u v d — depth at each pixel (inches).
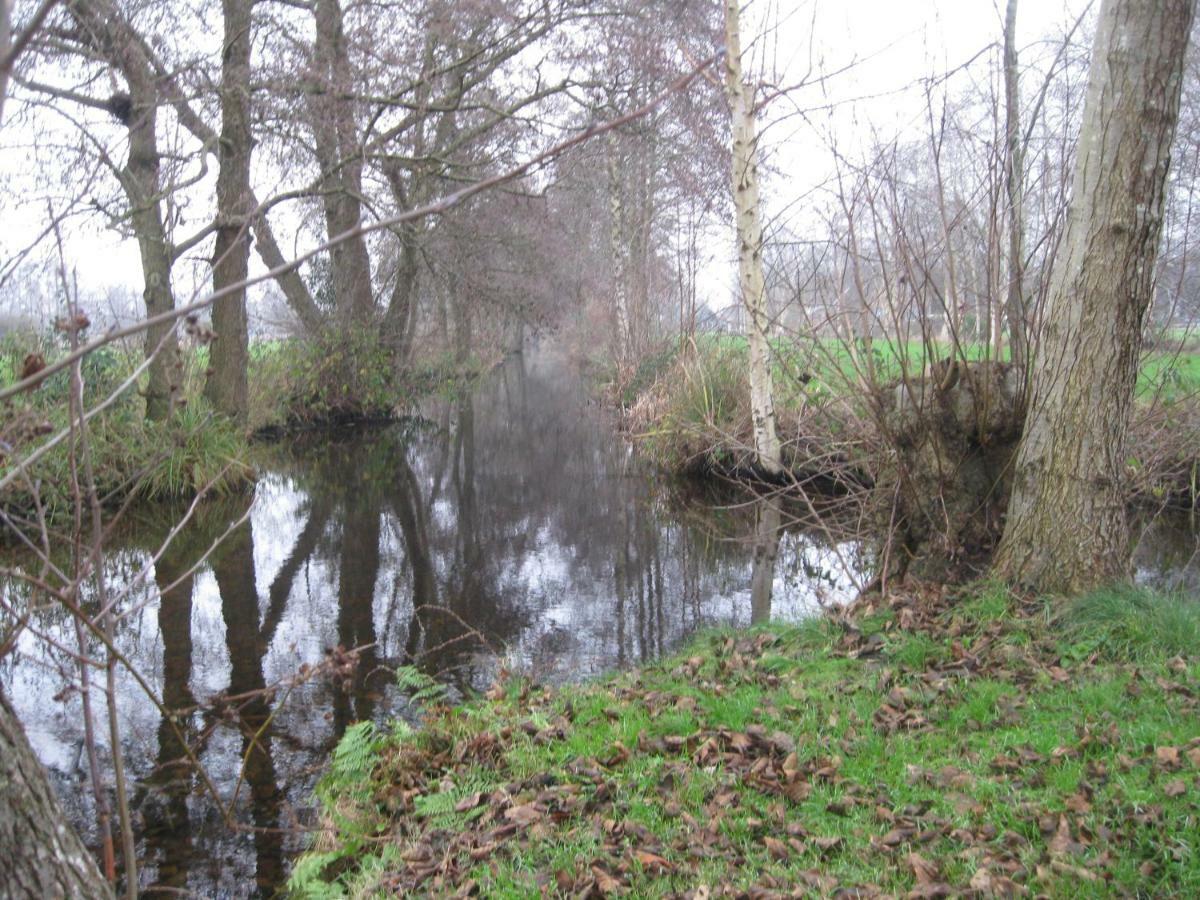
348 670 171.0
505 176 59.6
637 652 298.5
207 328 105.5
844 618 254.4
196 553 448.5
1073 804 148.9
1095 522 234.1
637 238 924.6
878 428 297.4
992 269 287.4
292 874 170.1
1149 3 212.2
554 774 184.4
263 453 779.4
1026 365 278.5
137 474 128.3
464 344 1011.9
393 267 938.1
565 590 383.6
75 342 107.4
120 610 356.5
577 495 591.2
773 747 184.1
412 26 626.2
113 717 113.1
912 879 138.3
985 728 185.2
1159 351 410.9
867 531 350.9
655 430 636.1
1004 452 279.0
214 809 205.9
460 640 319.0
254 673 290.8
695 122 536.7
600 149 681.6
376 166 733.3
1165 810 140.9
